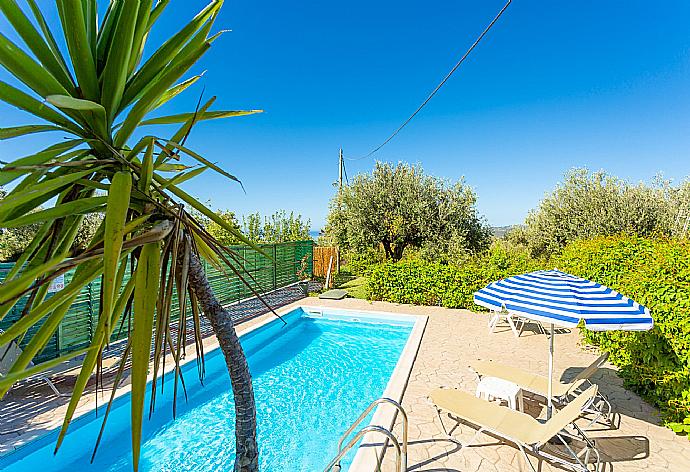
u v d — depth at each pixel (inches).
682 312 164.9
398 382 234.7
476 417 153.0
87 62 52.5
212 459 186.9
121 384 224.1
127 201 44.5
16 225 41.8
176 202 60.0
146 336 46.9
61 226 54.7
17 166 40.4
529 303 150.5
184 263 56.9
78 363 233.8
